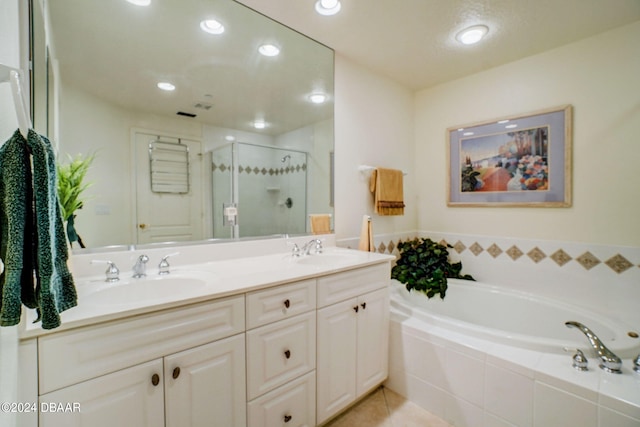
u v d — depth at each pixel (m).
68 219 1.17
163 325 0.94
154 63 1.41
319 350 1.40
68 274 0.74
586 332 1.38
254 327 1.16
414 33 1.88
